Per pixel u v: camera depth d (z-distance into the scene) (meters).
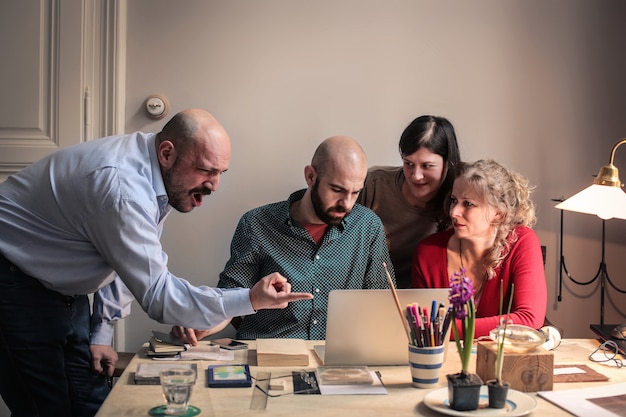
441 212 2.88
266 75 3.29
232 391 1.66
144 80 3.27
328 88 3.29
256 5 3.28
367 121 3.30
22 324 2.12
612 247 3.41
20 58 3.14
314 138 3.30
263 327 2.53
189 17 3.27
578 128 3.37
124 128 3.27
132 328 3.30
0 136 3.15
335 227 2.56
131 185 1.95
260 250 2.54
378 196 3.00
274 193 3.30
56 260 2.09
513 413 1.51
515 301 2.40
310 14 3.29
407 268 3.02
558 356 2.02
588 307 3.41
